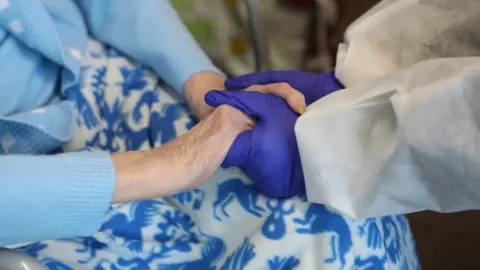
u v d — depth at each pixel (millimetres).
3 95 690
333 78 711
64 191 514
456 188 535
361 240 624
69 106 729
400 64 649
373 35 673
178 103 787
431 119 503
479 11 601
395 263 648
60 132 703
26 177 500
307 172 603
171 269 662
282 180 638
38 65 739
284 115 650
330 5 1080
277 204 660
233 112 659
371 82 579
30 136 682
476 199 533
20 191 494
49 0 772
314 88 703
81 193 523
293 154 631
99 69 809
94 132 754
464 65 500
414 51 645
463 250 1021
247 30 1002
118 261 657
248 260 623
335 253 609
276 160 626
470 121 491
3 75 695
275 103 663
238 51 984
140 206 692
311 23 1062
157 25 804
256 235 639
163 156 608
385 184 563
